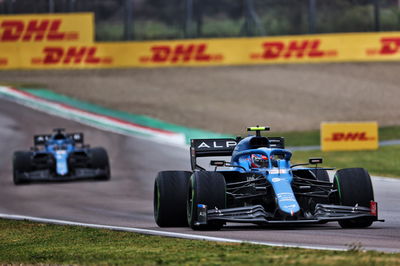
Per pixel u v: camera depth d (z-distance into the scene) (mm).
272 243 37562
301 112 180500
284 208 41031
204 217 42250
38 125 157875
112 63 197250
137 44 197375
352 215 41812
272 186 42906
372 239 38531
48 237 47812
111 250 38750
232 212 42188
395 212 53875
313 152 126812
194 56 197125
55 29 198625
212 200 42656
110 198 74312
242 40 197375
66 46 198250
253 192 45000
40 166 93500
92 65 197750
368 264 28406
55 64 198125
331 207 42062
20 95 193750
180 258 33094
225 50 197000
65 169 90875
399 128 158375
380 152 124938
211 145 51406
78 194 79188
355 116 175875
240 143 48375
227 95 199750
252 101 192375
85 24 197750
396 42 197625
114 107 186375
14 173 90875
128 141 138250
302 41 197750
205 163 106625
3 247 44844
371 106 186000
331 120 172000
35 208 68250
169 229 46844
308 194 43719
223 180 43281
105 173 92312
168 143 135000
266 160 45281
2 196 80312
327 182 45375
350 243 37000
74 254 38250
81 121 163125
